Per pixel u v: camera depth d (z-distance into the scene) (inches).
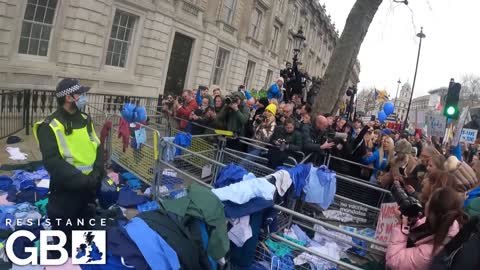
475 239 84.6
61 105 115.6
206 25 700.7
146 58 562.3
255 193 120.0
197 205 101.3
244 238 117.2
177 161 210.2
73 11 438.6
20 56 401.4
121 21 519.5
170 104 322.0
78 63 453.1
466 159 409.7
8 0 376.5
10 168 216.8
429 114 540.7
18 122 323.9
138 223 95.5
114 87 515.2
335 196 197.9
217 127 260.1
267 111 258.5
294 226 170.6
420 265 97.3
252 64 981.2
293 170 164.9
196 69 705.0
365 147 253.8
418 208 106.5
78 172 114.9
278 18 1087.6
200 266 99.3
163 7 568.7
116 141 241.0
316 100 356.5
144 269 90.4
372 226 196.4
